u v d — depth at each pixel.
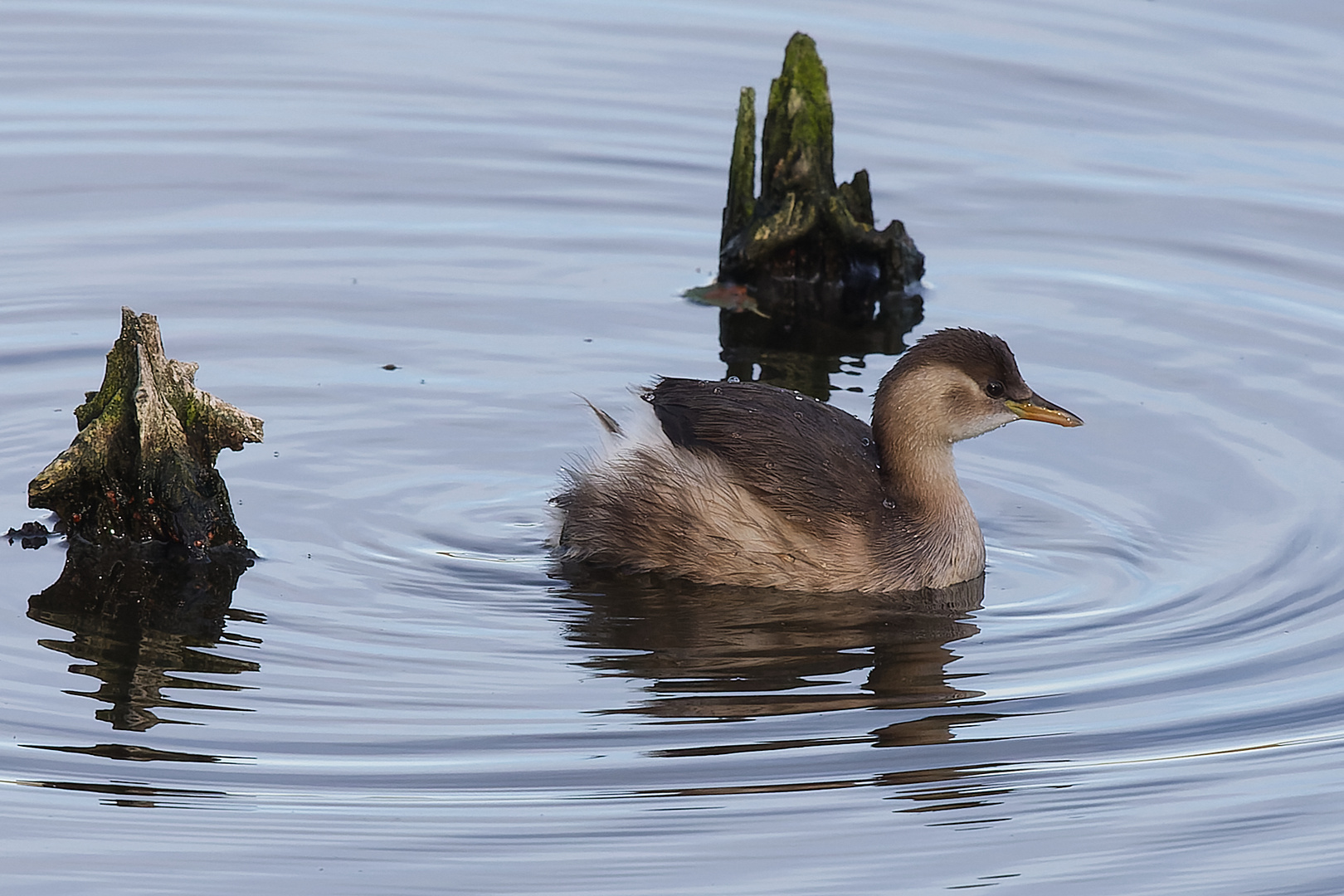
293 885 9.67
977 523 14.06
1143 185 20.86
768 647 12.57
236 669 11.85
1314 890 9.89
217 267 18.45
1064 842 10.30
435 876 9.80
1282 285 18.67
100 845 9.93
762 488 13.66
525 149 21.50
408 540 13.90
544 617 12.94
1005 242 19.84
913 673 12.17
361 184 20.55
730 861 10.02
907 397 13.87
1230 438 15.66
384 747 10.98
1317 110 22.20
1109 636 12.73
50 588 12.88
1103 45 24.16
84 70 23.06
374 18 25.05
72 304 17.48
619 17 25.08
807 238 19.33
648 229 20.00
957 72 23.45
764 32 24.67
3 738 10.87
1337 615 12.90
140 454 13.38
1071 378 16.84
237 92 22.62
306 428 15.47
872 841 10.23
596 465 14.20
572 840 10.15
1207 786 10.84
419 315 17.72
